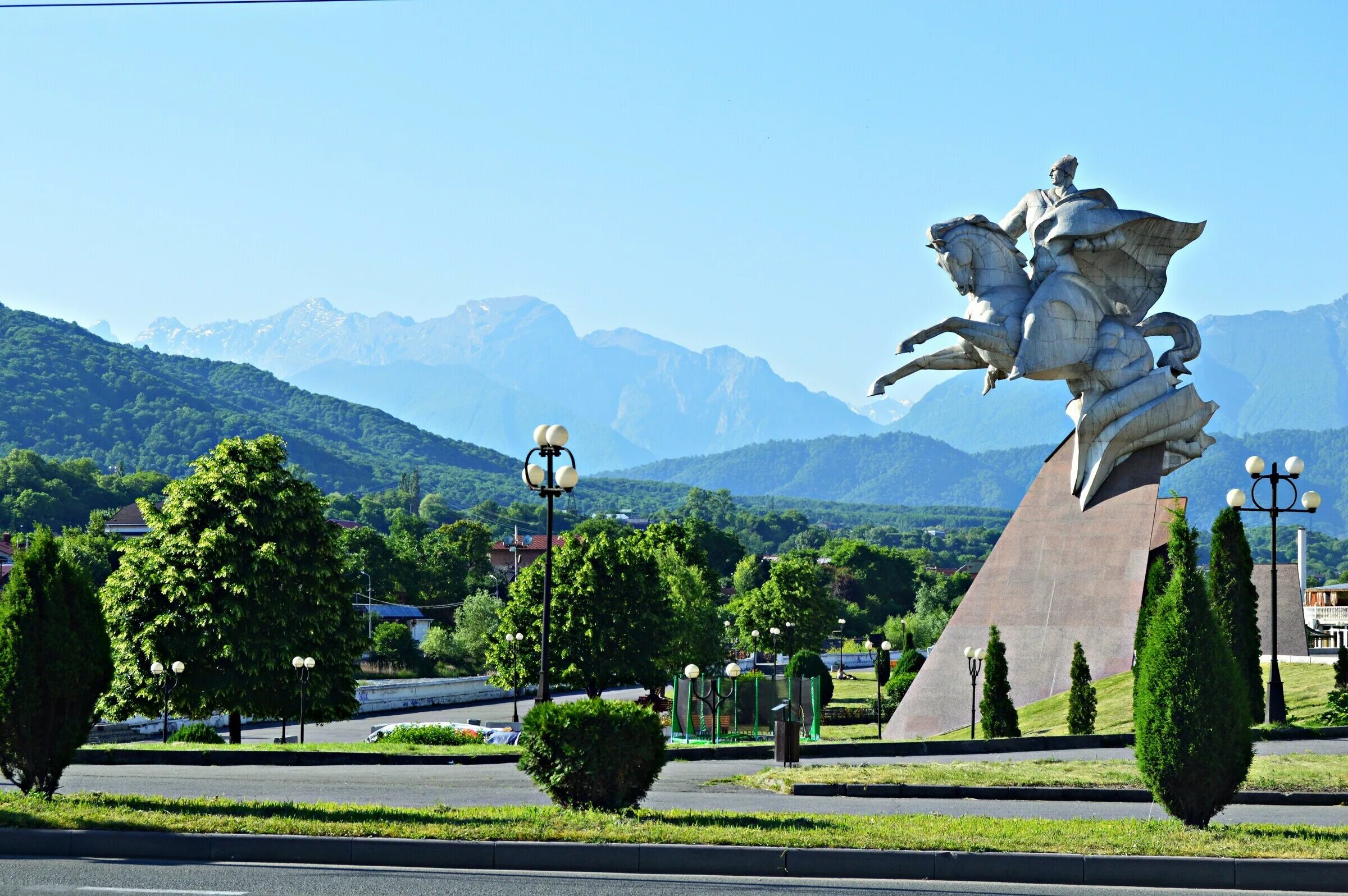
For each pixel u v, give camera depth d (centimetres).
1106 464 4441
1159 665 1797
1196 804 1773
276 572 4769
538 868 1622
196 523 4806
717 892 1480
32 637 1877
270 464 4906
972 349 4541
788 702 4947
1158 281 4519
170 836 1642
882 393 4544
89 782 2384
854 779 2377
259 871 1550
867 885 1541
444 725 5425
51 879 1489
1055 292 4412
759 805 2167
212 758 2981
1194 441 4519
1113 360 4409
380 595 13225
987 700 3803
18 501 19462
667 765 3016
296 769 2858
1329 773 2391
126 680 4688
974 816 1911
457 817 1780
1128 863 1573
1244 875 1560
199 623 4659
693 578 9488
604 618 7138
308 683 4819
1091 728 3672
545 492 2738
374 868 1598
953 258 4469
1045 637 4341
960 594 16788
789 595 10975
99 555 11131
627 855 1619
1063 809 2152
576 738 1861
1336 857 1570
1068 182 4481
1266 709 3619
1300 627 5003
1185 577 1808
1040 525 4503
